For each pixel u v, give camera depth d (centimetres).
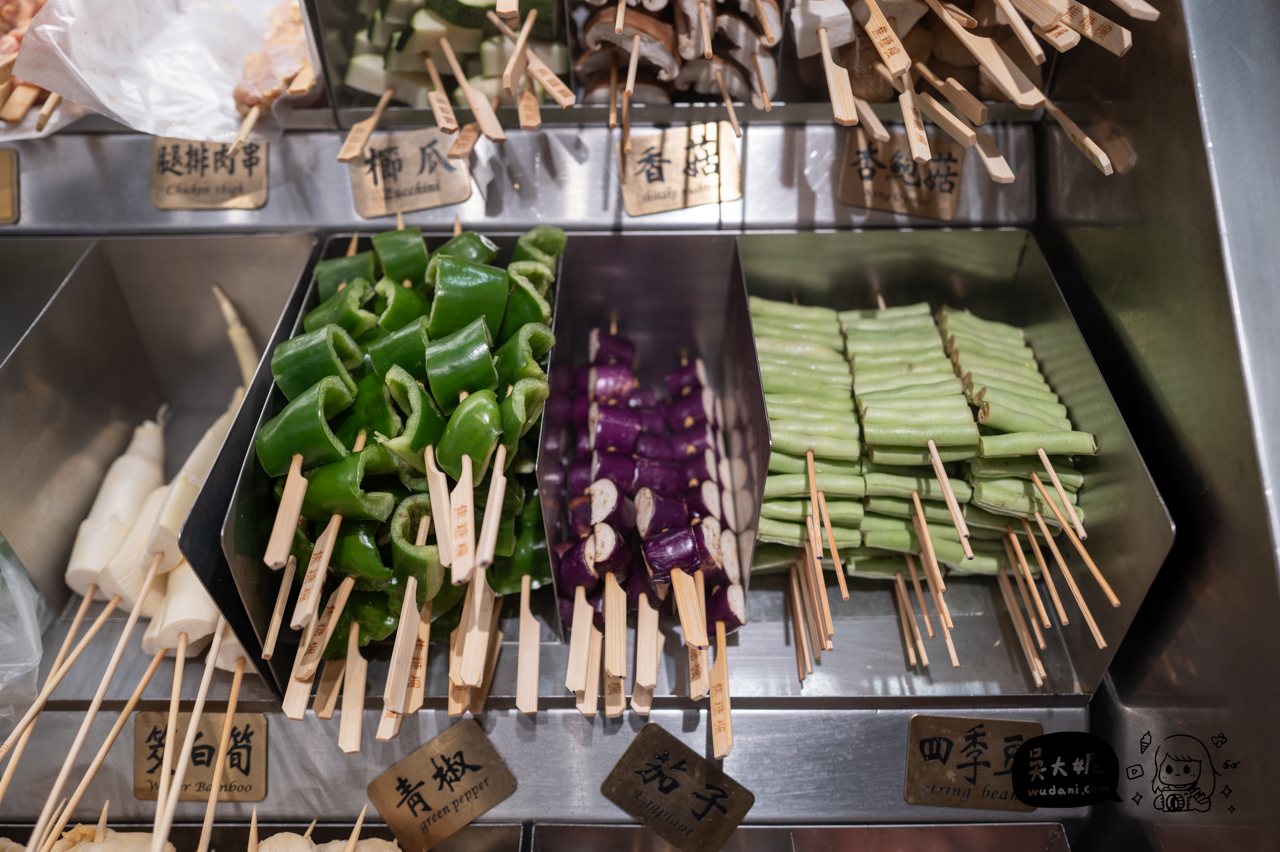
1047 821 158
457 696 151
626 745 157
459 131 190
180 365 217
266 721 156
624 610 156
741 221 192
